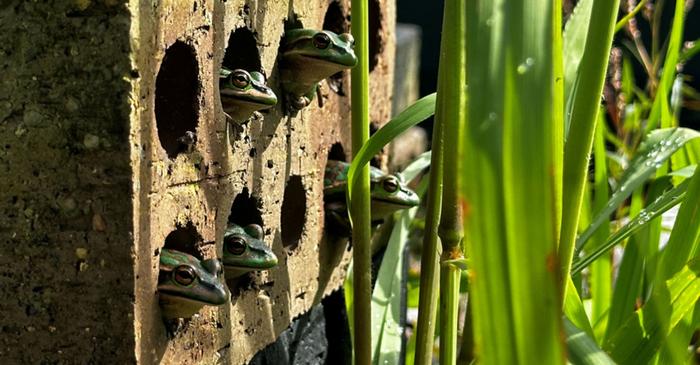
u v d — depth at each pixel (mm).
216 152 662
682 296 637
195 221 649
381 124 884
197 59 642
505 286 486
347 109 813
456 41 596
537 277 485
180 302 627
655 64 920
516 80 484
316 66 716
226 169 671
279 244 733
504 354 490
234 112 674
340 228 799
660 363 646
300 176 755
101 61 599
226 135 669
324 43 708
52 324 618
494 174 482
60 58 602
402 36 1362
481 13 491
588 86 572
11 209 614
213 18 652
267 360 751
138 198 608
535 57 486
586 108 574
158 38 614
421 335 660
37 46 603
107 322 613
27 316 620
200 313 659
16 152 610
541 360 487
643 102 933
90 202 607
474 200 484
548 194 483
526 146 482
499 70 485
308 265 770
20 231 615
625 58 942
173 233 658
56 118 605
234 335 690
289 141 735
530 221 483
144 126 609
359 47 674
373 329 743
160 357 631
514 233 483
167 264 629
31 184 611
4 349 624
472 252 486
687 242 653
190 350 654
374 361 733
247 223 718
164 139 655
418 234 1239
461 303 935
